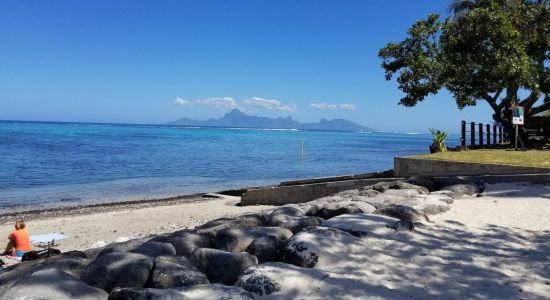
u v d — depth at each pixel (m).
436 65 23.16
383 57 25.91
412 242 6.77
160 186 28.39
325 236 6.24
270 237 6.31
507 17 22.75
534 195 10.66
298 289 4.89
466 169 14.80
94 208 19.97
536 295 5.00
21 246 10.91
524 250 6.67
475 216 8.70
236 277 5.38
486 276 5.56
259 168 39.84
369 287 5.07
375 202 9.41
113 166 38.94
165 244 6.09
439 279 5.41
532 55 24.33
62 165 38.44
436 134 22.14
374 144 103.44
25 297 4.23
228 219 8.31
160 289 4.55
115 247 6.50
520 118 19.88
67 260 5.66
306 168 40.09
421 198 9.46
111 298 4.46
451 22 24.31
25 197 23.44
